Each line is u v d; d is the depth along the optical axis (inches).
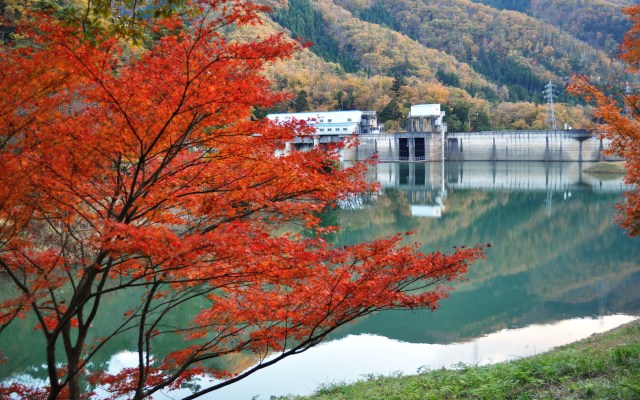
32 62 255.4
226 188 308.3
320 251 291.7
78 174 284.0
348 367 729.6
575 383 351.6
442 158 4564.5
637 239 1665.8
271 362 328.5
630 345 422.9
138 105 271.1
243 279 301.3
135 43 307.6
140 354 315.3
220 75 262.7
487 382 406.6
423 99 5743.1
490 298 1112.8
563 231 1831.9
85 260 296.2
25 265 318.7
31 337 778.8
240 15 260.2
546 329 915.4
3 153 263.9
